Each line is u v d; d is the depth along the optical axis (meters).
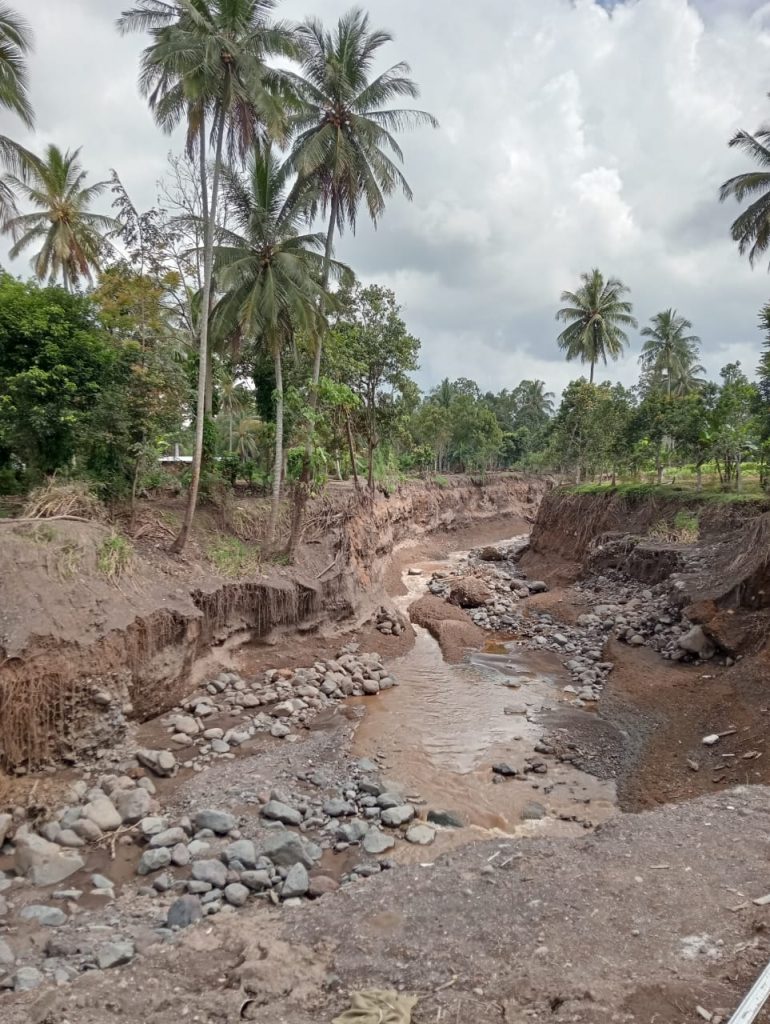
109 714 11.65
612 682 16.98
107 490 16.72
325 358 25.39
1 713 10.06
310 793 11.01
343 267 21.98
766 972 4.69
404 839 9.90
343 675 17.20
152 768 11.26
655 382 52.78
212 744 12.51
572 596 26.11
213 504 20.78
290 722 14.13
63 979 6.00
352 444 28.00
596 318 46.22
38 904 7.52
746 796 8.87
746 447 27.94
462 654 20.33
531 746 13.65
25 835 8.69
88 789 10.36
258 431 28.98
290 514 22.33
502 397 89.12
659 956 5.34
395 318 28.56
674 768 12.09
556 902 6.30
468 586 27.11
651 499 29.72
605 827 8.13
